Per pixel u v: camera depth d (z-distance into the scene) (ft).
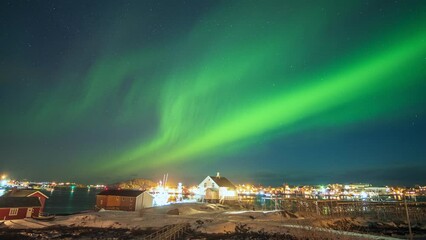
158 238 144.05
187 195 412.77
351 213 291.38
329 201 299.58
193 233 168.25
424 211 301.43
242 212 229.04
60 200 522.47
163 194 351.46
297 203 315.99
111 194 258.37
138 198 255.50
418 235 192.54
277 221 188.03
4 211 194.90
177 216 208.23
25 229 176.04
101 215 213.87
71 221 198.18
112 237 158.81
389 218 282.97
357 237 133.69
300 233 140.97
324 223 199.11
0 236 156.46
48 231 172.24
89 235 163.63
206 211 242.78
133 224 188.85
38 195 240.94
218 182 326.03
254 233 161.38
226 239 153.28
